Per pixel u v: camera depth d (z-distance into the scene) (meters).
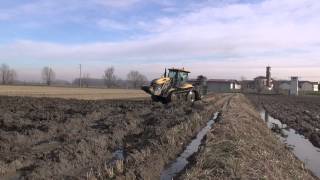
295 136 31.52
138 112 34.84
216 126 25.42
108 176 14.02
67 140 20.28
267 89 166.38
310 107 63.56
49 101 47.56
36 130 22.39
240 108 45.28
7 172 14.79
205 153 17.28
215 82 182.62
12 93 71.00
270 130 33.53
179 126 25.17
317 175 19.03
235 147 18.30
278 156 20.02
